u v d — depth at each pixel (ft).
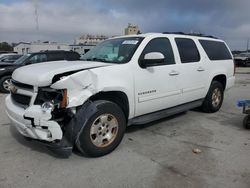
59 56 37.63
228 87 23.25
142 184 10.78
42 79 11.80
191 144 15.05
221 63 21.98
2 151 13.85
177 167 12.21
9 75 34.50
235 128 18.11
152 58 14.30
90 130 12.53
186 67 18.11
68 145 12.09
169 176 11.40
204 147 14.62
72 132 12.07
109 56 15.52
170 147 14.58
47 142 12.04
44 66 13.35
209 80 20.63
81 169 11.99
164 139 15.81
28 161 12.73
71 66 12.85
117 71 13.70
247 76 62.44
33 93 12.13
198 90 19.62
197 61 19.43
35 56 36.11
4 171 11.77
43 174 11.54
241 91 36.45
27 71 12.94
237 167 12.23
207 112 21.99
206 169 12.02
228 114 21.95
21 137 15.83
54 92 11.89
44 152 13.73
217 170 11.93
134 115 15.12
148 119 15.92
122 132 14.01
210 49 21.17
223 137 16.28
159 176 11.40
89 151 12.70
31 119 11.78
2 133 16.60
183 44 18.54
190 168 12.12
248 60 99.30
